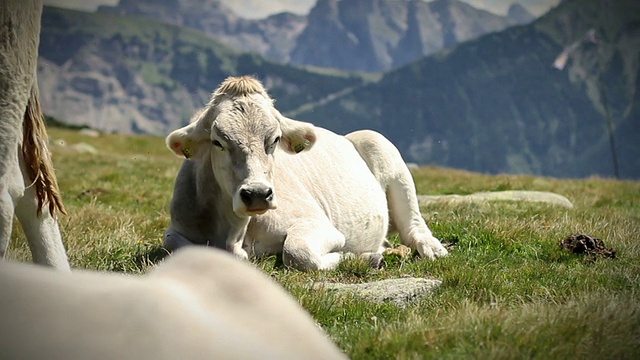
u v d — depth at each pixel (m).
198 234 9.27
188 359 2.24
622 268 8.49
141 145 51.66
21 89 5.79
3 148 5.69
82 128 82.81
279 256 9.39
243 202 8.33
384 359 5.20
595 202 16.73
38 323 2.19
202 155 9.12
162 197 16.11
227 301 2.55
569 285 7.73
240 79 9.08
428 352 5.18
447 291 7.50
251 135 8.66
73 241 9.12
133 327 2.25
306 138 9.39
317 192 10.26
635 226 11.52
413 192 11.45
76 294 2.29
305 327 2.57
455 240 10.85
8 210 5.66
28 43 5.81
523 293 7.50
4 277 2.27
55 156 28.11
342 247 9.97
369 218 10.79
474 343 5.31
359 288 7.51
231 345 2.32
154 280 2.51
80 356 2.15
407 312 6.55
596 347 5.31
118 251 9.01
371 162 11.41
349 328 6.04
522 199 15.05
